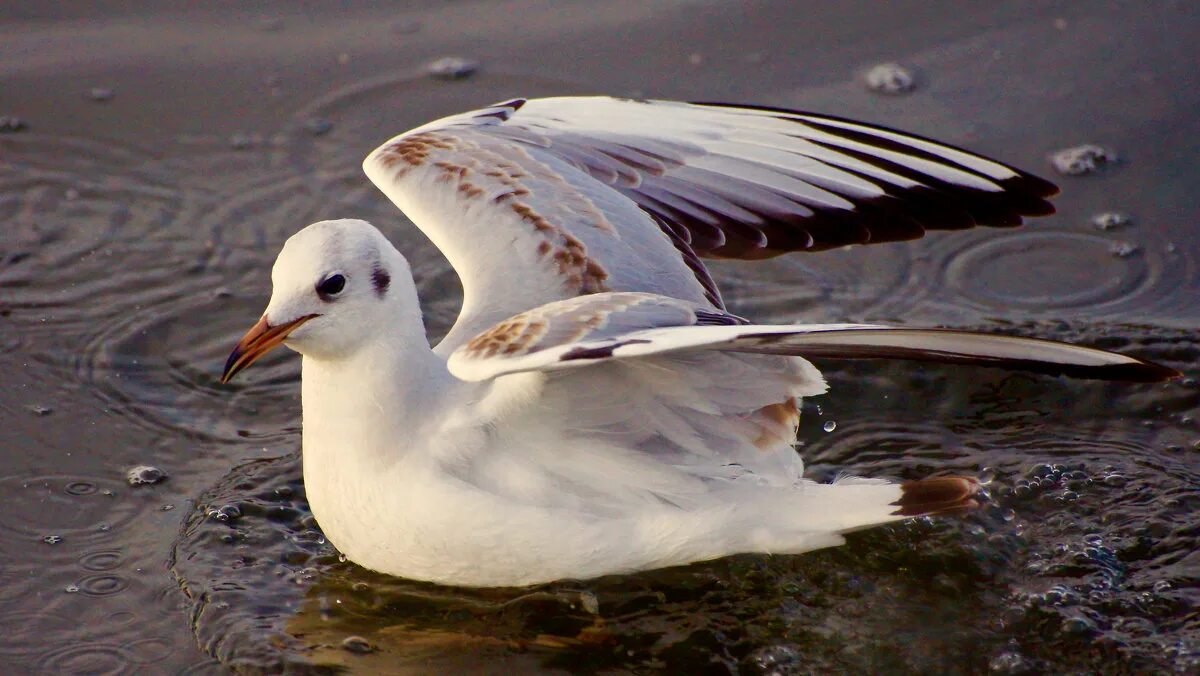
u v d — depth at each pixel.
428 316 13.12
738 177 11.55
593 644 9.68
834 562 10.28
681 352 8.70
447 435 9.38
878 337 7.76
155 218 14.03
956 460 11.28
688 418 9.50
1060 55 15.64
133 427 11.70
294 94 15.47
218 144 14.88
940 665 9.41
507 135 11.60
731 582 10.11
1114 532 10.44
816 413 11.88
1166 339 12.39
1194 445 11.29
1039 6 16.34
